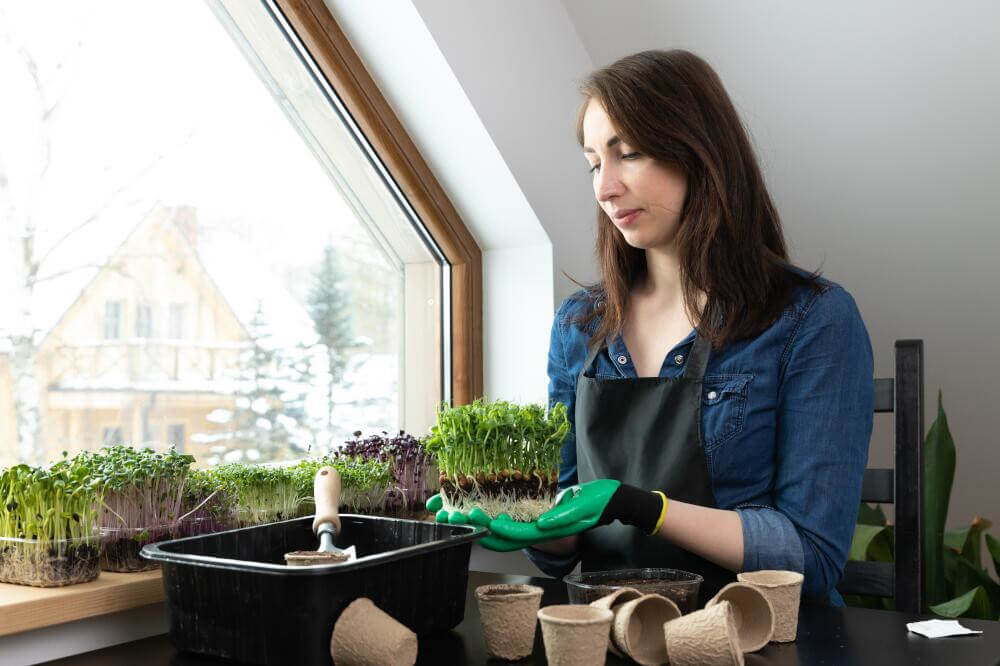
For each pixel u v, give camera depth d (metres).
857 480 1.47
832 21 2.31
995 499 2.97
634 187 1.52
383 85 2.24
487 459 1.39
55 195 1.76
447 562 1.21
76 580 1.29
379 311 2.46
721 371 1.54
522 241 2.48
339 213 2.34
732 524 1.43
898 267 2.71
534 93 2.38
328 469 1.36
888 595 1.73
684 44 2.52
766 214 1.62
